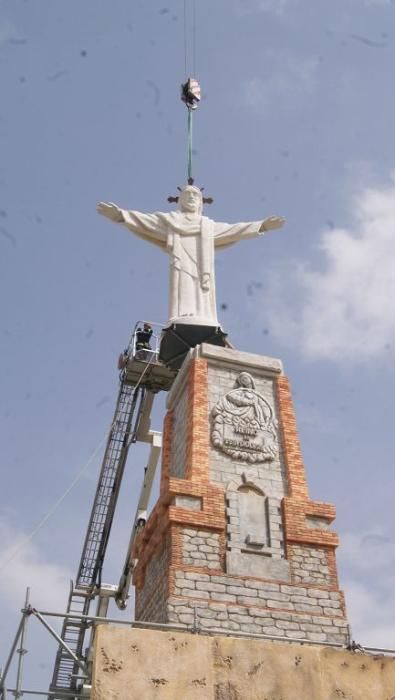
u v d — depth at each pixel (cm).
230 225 3041
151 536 2359
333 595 2194
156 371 3512
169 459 2620
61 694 1831
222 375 2620
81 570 3475
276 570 2194
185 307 2806
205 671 1766
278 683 1789
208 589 2095
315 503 2361
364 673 1856
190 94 3616
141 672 1728
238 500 2311
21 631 1816
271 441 2492
